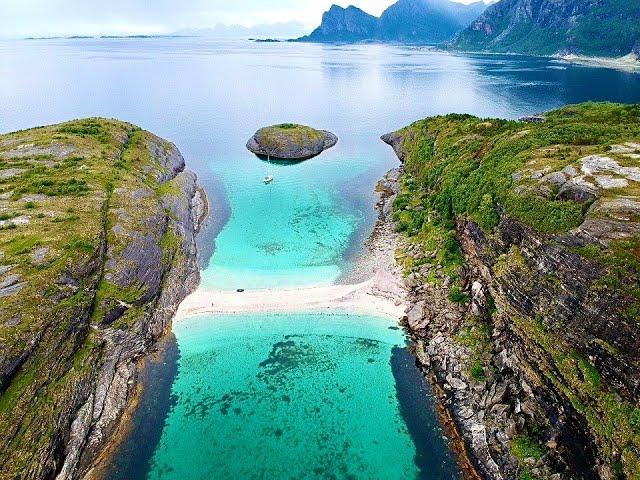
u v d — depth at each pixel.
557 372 39.41
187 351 52.41
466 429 41.72
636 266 36.59
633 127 65.69
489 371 46.12
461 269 60.09
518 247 48.91
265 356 51.81
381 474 38.72
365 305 59.38
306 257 70.75
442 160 84.62
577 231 42.00
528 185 51.97
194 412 44.78
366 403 45.66
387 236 76.00
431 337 53.28
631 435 32.22
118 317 50.97
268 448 41.22
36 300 43.53
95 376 44.84
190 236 73.94
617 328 35.78
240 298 60.78
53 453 36.66
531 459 37.47
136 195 70.56
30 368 39.09
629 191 44.75
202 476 38.66
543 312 42.66
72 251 51.03
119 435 42.09
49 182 68.94
